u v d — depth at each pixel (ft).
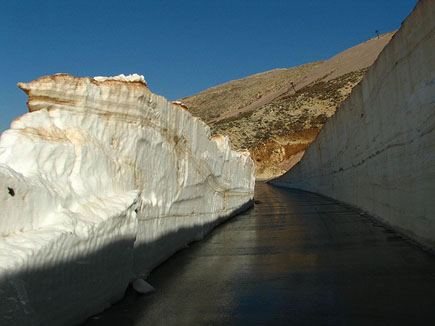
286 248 30.55
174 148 30.17
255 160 248.11
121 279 18.61
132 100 21.84
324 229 38.34
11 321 10.99
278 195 104.99
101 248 16.44
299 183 139.44
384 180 36.91
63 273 13.79
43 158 15.98
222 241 35.68
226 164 51.70
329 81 314.55
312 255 27.32
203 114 456.86
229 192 54.65
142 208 22.86
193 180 35.29
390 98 32.91
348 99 56.95
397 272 21.20
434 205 23.43
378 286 19.21
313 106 272.72
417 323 14.65
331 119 75.25
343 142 63.67
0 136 15.72
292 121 262.06
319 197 86.94
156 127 25.86
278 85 453.58
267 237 36.47
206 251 31.12
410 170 28.17
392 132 32.78
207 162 40.29
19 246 12.12
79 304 14.98
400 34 28.76
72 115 18.75
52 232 13.51
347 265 23.70
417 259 23.27
